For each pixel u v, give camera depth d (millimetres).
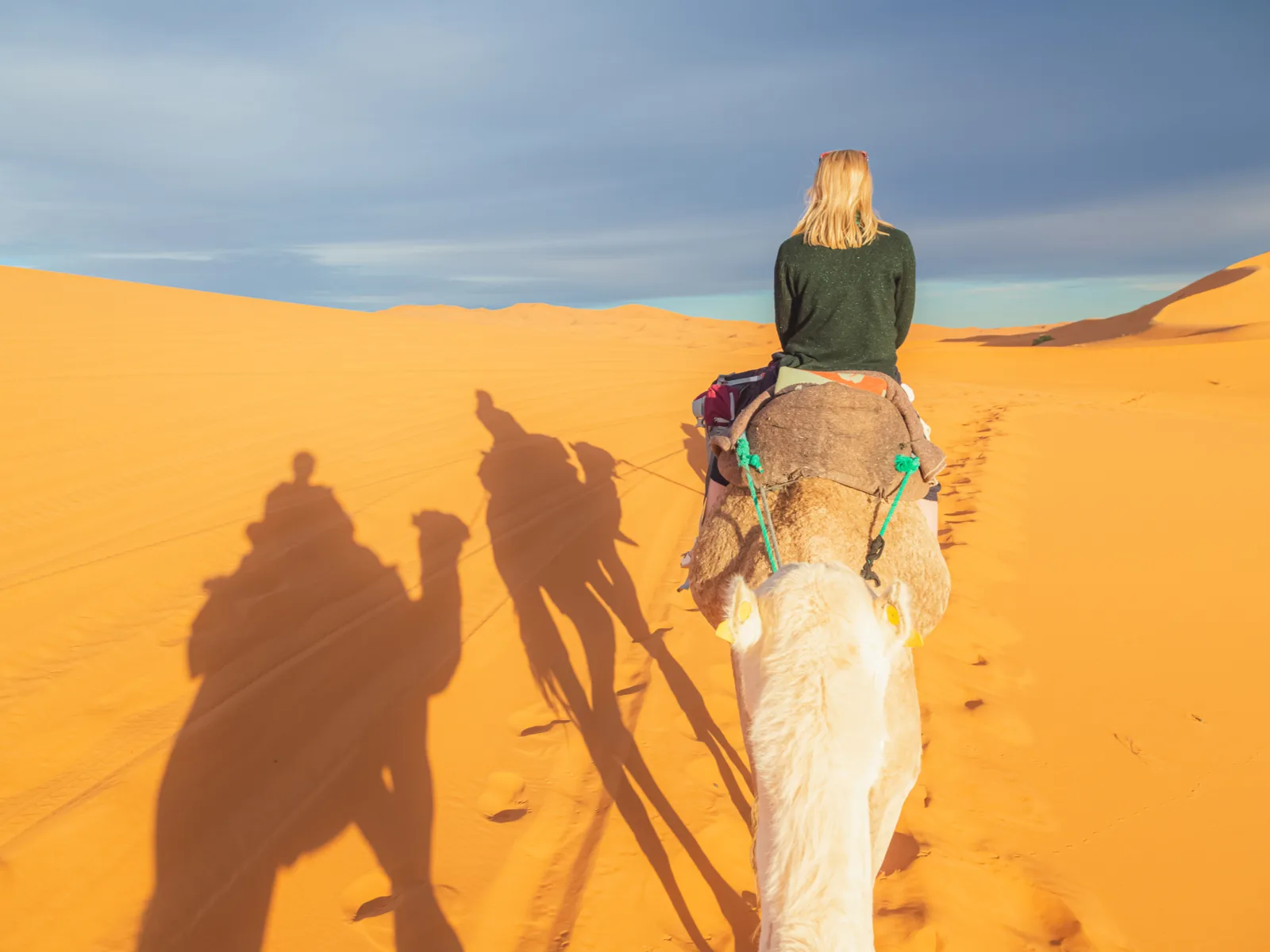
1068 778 4484
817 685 2078
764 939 1941
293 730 4523
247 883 3572
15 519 6449
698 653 5730
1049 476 10453
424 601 6117
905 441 3443
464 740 4672
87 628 5168
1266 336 44469
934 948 3461
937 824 4125
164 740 4281
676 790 4371
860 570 3035
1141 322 76438
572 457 10172
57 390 9383
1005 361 29969
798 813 1941
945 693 5254
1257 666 5609
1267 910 3633
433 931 3432
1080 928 3537
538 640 5805
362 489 7949
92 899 3404
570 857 3922
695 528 8383
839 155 3566
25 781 3924
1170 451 11961
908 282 3656
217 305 18094
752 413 3586
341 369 13062
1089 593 6797
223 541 6477
